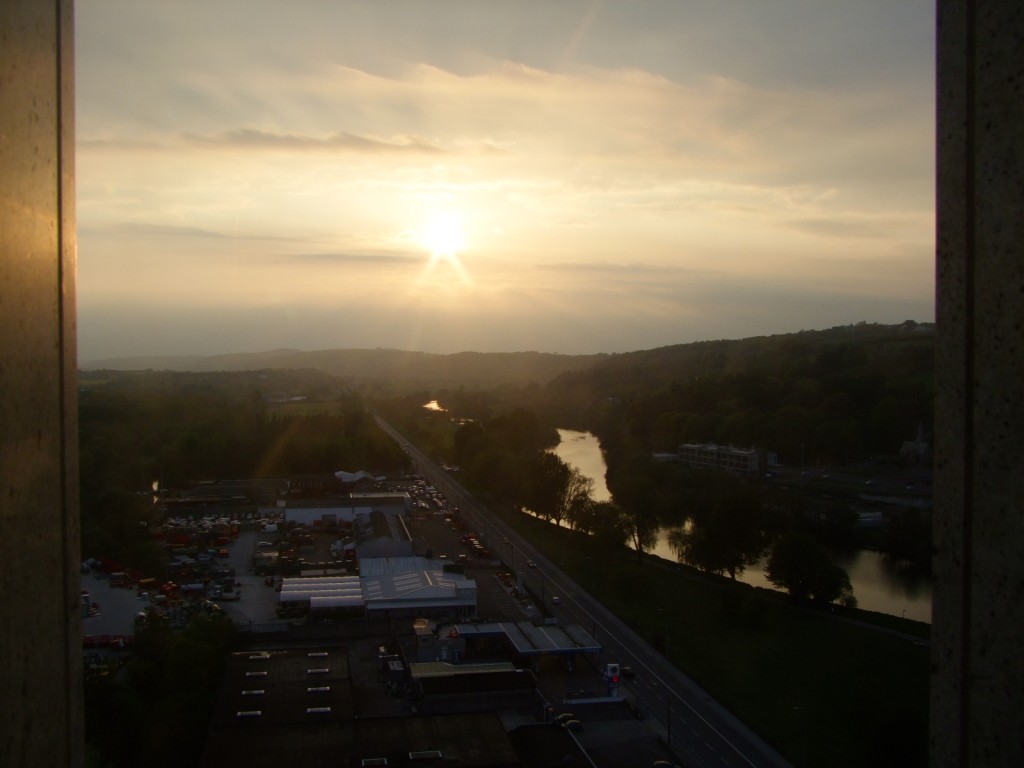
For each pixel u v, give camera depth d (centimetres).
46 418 252
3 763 223
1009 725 243
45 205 253
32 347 243
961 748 259
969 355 260
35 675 242
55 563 256
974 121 258
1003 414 248
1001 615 247
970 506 258
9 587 228
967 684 257
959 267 264
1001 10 249
